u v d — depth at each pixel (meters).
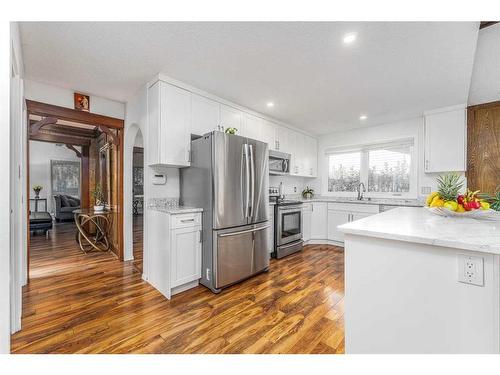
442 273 0.93
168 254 2.32
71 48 1.99
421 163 3.85
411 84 2.67
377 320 1.08
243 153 2.74
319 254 3.83
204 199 2.58
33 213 4.96
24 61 2.20
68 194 7.72
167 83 2.52
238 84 2.70
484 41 2.10
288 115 3.81
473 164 3.26
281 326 1.81
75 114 2.92
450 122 3.37
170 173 2.98
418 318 0.98
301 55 2.09
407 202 3.86
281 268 3.17
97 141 5.07
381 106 3.39
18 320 1.74
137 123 2.95
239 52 2.06
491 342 0.83
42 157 7.35
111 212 3.91
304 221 4.37
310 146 4.93
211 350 1.54
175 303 2.18
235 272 2.60
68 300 2.22
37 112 2.66
